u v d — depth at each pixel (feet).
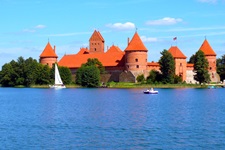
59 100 319.47
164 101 303.07
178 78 543.39
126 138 142.51
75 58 654.12
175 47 585.22
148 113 216.13
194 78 548.31
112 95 375.66
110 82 565.94
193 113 217.15
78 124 173.78
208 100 314.96
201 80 542.98
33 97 363.76
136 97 346.33
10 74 608.60
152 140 139.33
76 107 253.85
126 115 205.98
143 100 312.50
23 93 436.35
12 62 617.21
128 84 546.26
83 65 585.63
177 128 163.12
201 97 349.61
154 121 183.21
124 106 258.98
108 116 201.67
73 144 133.80
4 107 260.21
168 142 136.36
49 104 281.13
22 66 604.08
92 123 176.55
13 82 613.11
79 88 538.06
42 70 584.40
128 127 165.48
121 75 571.28
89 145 132.36
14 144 133.80
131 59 563.89
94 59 594.24
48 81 580.30
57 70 547.90
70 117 198.39
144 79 556.51
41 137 144.56
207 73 540.52
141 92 428.97
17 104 285.23
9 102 305.94
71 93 418.10
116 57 616.39
